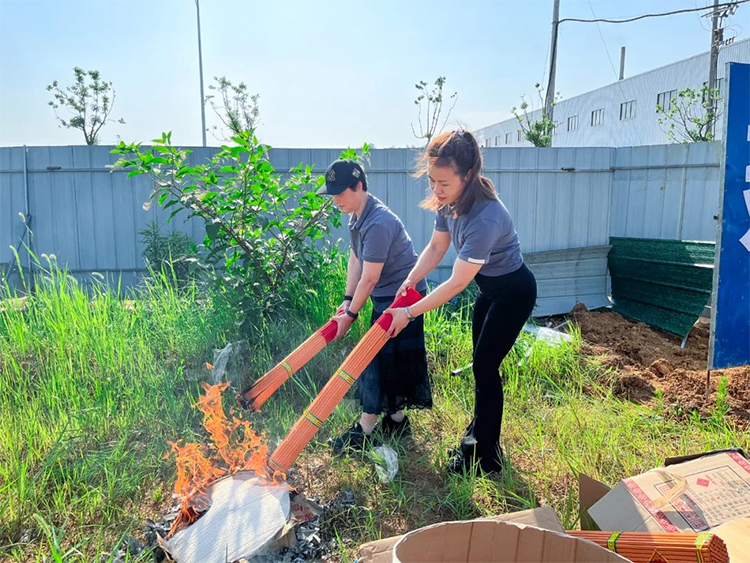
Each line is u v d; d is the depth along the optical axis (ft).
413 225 22.45
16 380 11.81
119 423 10.39
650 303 20.65
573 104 100.53
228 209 14.10
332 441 10.18
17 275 21.56
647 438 10.75
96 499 8.24
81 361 12.08
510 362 13.94
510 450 10.13
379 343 7.61
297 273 15.28
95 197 21.62
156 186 13.97
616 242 22.58
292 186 14.98
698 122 51.62
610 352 16.37
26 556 7.29
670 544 5.32
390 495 8.75
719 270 12.17
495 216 7.97
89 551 7.38
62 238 21.76
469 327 15.93
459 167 7.70
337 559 7.19
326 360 13.39
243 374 12.48
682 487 6.29
